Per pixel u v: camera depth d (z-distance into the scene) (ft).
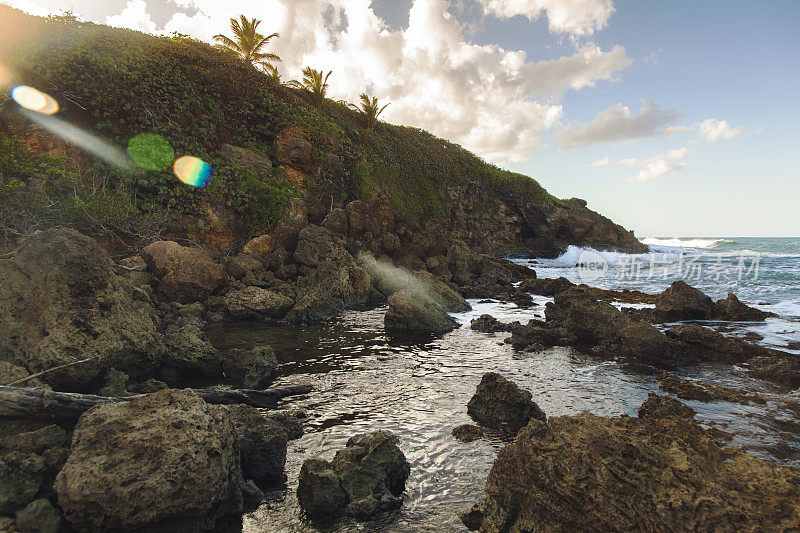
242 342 35.42
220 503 12.72
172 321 38.70
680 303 44.55
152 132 64.49
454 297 56.03
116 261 51.67
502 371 27.81
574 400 22.27
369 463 14.12
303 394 23.36
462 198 147.54
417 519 12.58
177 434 12.70
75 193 49.19
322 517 12.65
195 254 50.42
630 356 31.73
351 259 66.85
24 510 10.86
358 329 41.93
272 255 65.98
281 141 85.66
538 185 164.25
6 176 46.98
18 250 21.71
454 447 17.08
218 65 83.15
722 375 26.89
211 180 67.82
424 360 30.63
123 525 11.32
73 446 12.41
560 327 39.75
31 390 14.99
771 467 9.98
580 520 10.20
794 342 34.30
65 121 56.95
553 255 148.46
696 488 9.40
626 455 10.78
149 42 76.54
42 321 19.35
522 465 11.89
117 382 19.74
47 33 61.77
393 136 147.02
